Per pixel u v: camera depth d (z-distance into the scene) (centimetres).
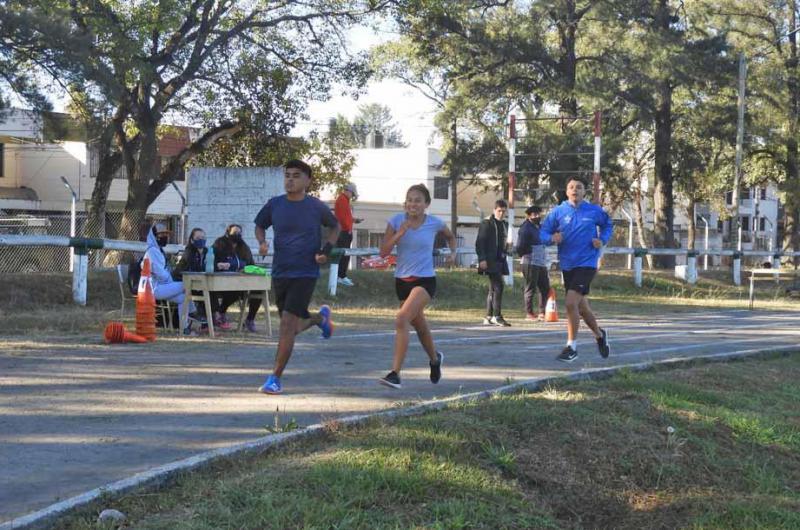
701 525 577
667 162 4006
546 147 3612
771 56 4516
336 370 920
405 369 940
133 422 662
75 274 1576
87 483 514
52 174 4553
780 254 3297
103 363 921
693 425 740
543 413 689
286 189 777
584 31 3522
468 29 3416
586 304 1009
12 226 2653
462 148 3891
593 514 585
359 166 6316
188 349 1043
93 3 2306
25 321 1282
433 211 6141
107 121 2550
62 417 673
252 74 2783
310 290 780
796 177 4653
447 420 645
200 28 2620
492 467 587
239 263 1280
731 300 2525
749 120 3891
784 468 716
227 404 730
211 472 536
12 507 471
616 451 662
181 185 4469
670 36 3416
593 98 3397
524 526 518
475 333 1370
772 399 898
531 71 3578
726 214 6394
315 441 600
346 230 1919
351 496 497
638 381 860
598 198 2700
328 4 2734
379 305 1836
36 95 2014
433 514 498
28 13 1906
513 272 2481
